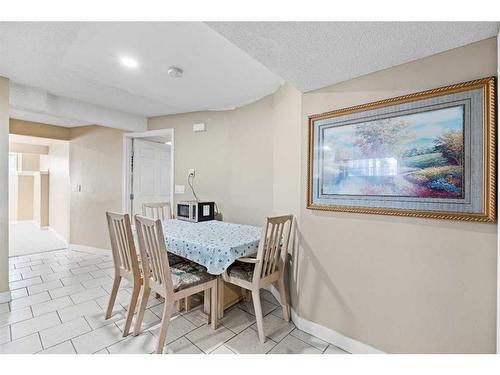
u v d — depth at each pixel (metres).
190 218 3.10
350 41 1.33
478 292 1.32
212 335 1.97
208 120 3.39
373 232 1.67
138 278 1.99
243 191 3.06
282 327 2.10
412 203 1.49
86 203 4.31
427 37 1.28
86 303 2.45
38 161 7.08
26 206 7.27
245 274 2.02
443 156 1.39
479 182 1.28
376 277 1.66
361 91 1.72
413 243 1.52
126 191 3.95
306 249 2.03
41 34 1.70
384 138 1.60
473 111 1.30
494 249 1.27
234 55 1.98
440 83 1.42
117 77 2.41
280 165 2.47
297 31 1.25
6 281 2.45
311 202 1.97
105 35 1.72
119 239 2.08
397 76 1.57
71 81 2.51
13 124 3.91
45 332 1.97
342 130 1.79
